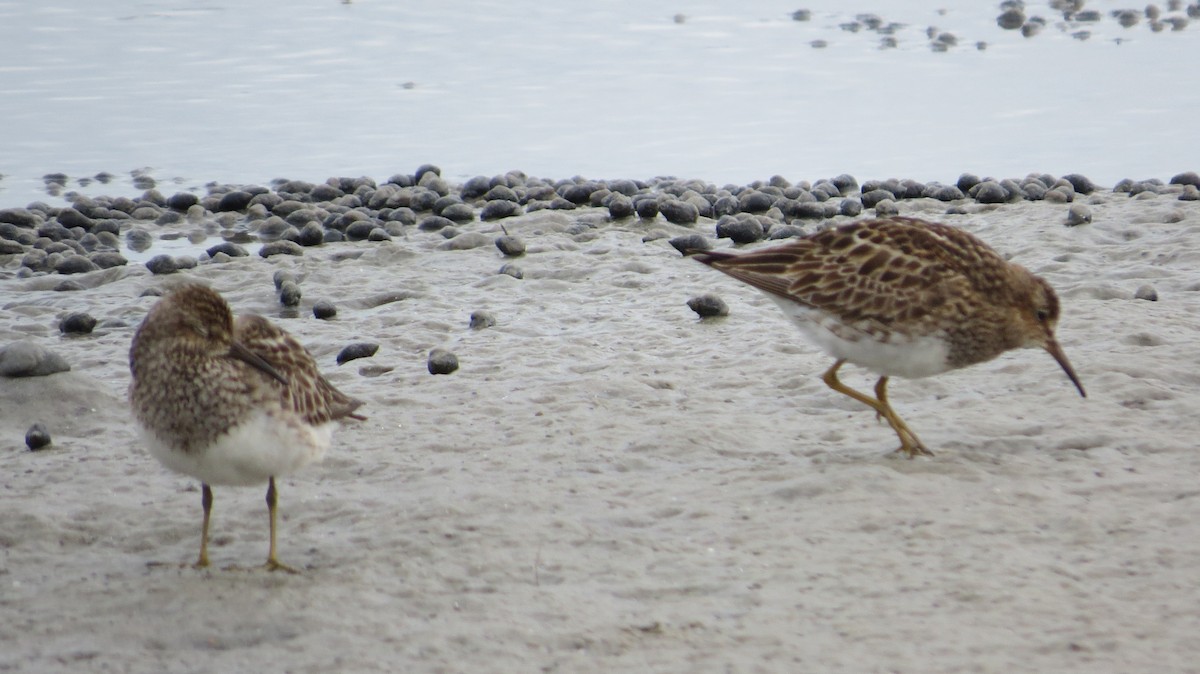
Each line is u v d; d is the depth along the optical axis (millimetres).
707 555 10188
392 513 11312
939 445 12500
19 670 8672
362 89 34438
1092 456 11945
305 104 33125
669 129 30688
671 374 15211
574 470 12273
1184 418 12766
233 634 9141
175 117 32031
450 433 13367
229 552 10766
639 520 11000
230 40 39219
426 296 19312
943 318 12039
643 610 9289
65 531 11188
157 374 9906
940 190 24375
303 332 17797
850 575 9695
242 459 9977
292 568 10258
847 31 39344
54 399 14305
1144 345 15344
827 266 12352
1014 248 20203
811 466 12016
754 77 34875
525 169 28203
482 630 9031
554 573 10000
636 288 19406
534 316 18188
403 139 30375
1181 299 17312
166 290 19859
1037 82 33500
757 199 23469
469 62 36969
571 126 31125
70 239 23234
